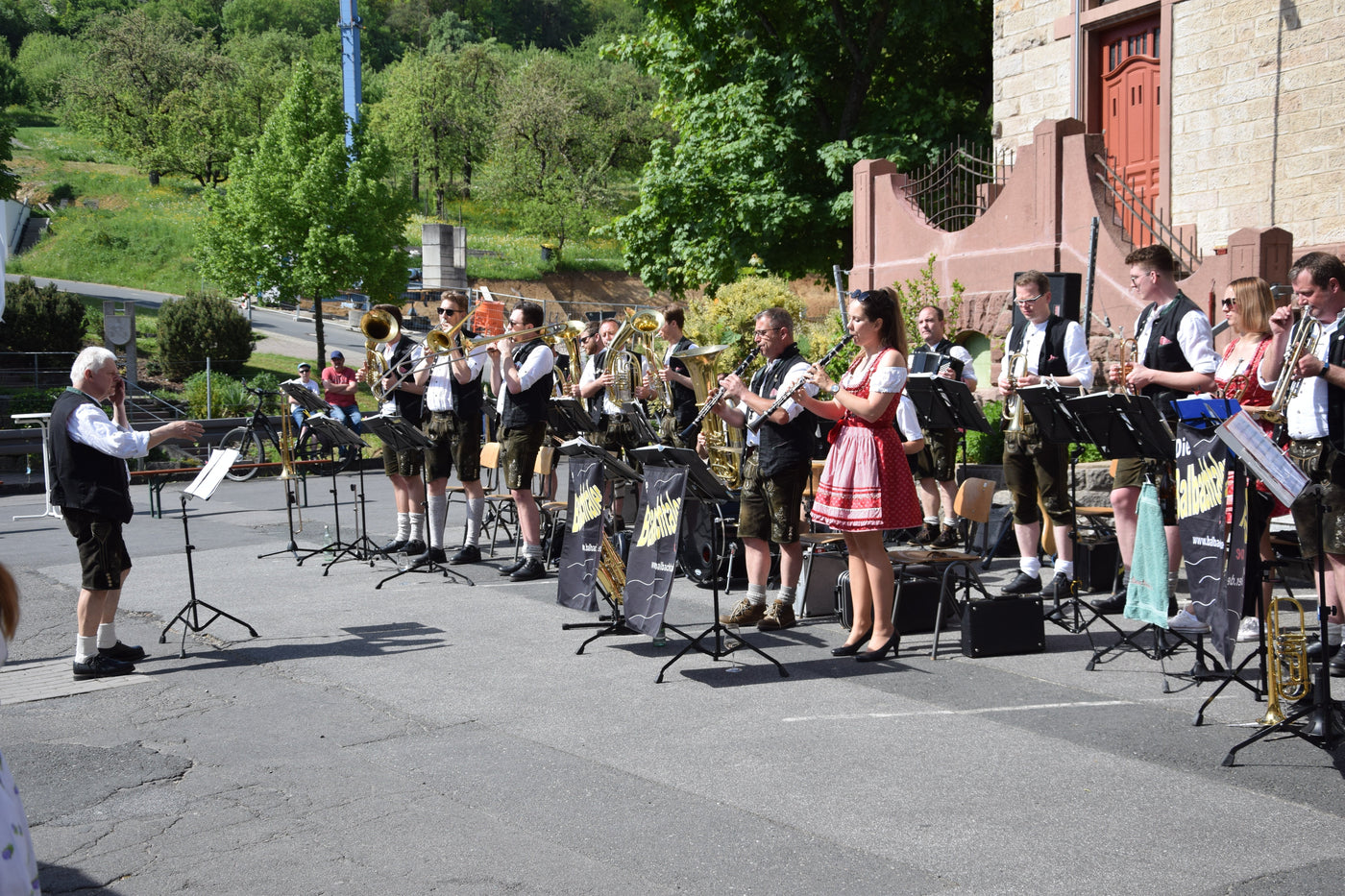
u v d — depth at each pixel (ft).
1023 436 24.08
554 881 11.87
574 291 203.82
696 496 20.65
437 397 29.71
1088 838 12.66
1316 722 15.35
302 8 386.11
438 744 16.31
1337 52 37.76
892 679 19.16
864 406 19.36
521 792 14.38
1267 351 19.02
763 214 64.08
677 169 68.33
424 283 146.41
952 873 11.89
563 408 28.94
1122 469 22.82
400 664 20.83
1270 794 13.85
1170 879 11.65
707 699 18.19
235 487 56.80
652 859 12.35
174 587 28.73
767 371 21.94
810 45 65.62
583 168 225.76
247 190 102.32
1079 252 37.11
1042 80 48.85
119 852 12.90
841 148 62.39
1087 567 25.20
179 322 93.20
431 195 251.60
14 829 7.75
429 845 12.84
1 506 52.54
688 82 69.72
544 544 31.45
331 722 17.48
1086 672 19.38
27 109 314.35
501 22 391.86
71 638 23.93
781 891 11.54
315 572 30.37
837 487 19.97
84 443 20.13
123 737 17.04
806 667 19.98
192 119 222.28
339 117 103.76
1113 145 46.26
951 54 69.15
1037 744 15.78
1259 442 14.42
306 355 111.34
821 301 126.31
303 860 12.54
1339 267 16.67
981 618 20.35
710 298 68.85
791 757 15.46
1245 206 40.83
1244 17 40.52
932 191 46.57
